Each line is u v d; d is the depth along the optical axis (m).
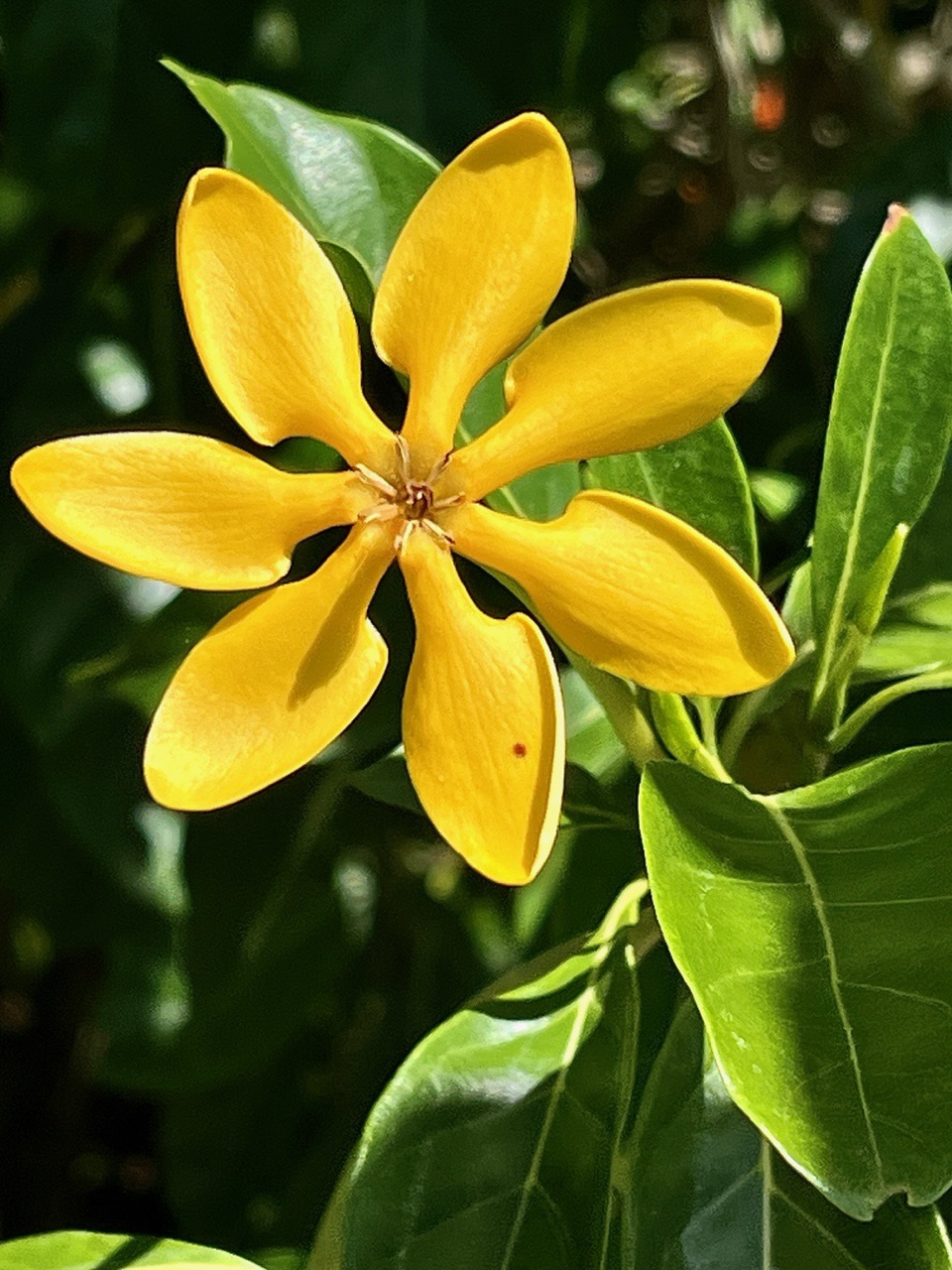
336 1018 0.55
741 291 0.27
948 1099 0.26
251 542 0.28
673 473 0.32
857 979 0.27
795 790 0.29
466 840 0.27
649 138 0.57
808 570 0.34
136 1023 0.46
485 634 0.28
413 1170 0.30
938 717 0.36
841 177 0.52
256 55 0.43
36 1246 0.31
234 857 0.44
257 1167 0.54
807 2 0.51
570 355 0.28
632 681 0.28
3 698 0.48
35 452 0.26
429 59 0.41
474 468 0.28
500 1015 0.31
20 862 0.48
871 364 0.31
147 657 0.36
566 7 0.41
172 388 0.44
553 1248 0.29
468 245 0.28
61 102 0.41
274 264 0.27
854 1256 0.28
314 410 0.28
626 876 0.35
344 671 0.28
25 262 0.47
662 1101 0.29
